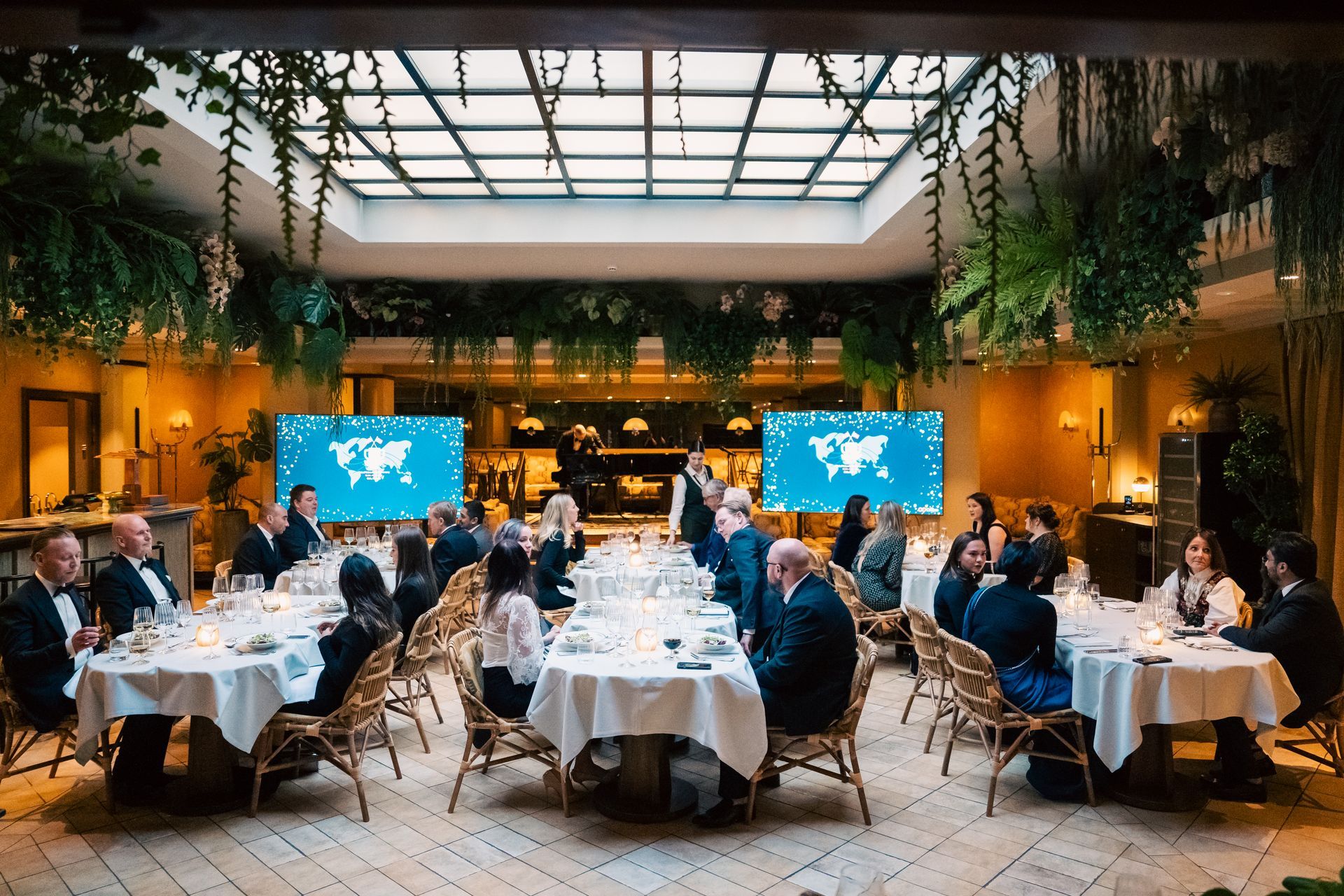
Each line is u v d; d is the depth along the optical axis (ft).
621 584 19.69
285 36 1.67
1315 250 7.36
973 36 1.65
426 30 1.65
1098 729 13.74
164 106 14.44
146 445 36.22
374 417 32.24
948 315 27.61
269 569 22.00
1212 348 29.76
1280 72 4.06
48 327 17.28
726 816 13.64
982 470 42.63
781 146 20.68
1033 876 12.07
